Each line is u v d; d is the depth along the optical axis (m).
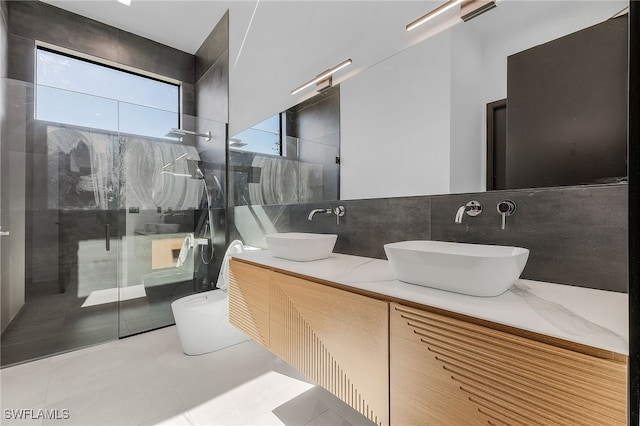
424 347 0.93
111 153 2.62
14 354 2.14
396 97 1.63
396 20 1.60
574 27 1.08
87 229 2.49
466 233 1.37
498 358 0.77
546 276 1.14
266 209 2.57
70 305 2.39
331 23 1.94
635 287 0.55
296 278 1.45
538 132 1.17
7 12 2.49
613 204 1.00
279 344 1.57
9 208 2.17
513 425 0.74
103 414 1.56
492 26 1.28
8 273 2.15
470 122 1.35
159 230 2.86
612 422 0.60
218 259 3.21
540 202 1.16
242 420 1.52
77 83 2.96
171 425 1.49
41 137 2.30
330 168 2.01
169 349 2.30
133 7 2.83
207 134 3.08
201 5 2.88
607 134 1.02
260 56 2.55
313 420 1.52
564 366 0.66
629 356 0.56
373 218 1.76
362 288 1.13
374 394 1.09
